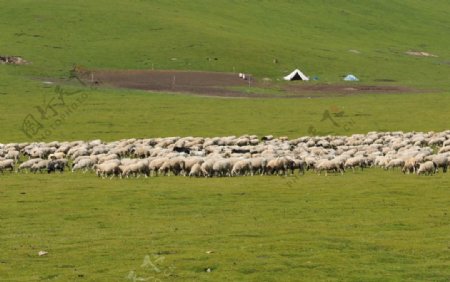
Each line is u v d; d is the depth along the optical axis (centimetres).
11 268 4541
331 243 4991
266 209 6159
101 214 6022
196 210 6141
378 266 4522
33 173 8256
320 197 6606
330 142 10419
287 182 7381
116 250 4897
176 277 4338
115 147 9631
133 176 7838
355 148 9594
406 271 4425
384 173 7950
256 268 4478
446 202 6341
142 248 4931
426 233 5275
